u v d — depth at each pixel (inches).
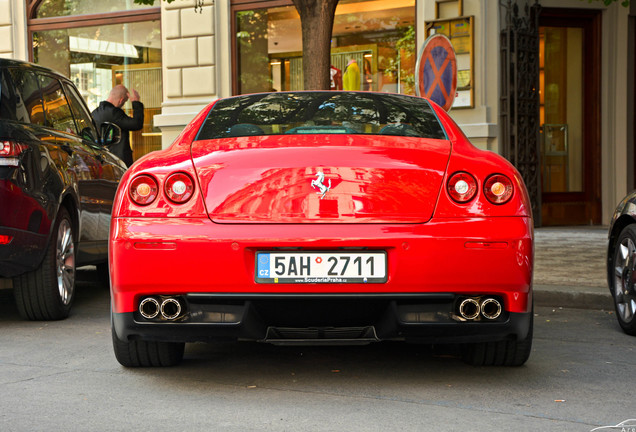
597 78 565.3
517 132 520.7
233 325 153.4
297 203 152.8
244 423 138.6
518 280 153.9
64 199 259.3
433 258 150.9
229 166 156.3
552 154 564.1
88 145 288.2
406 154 157.9
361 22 556.7
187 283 152.3
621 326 231.3
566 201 566.9
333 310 153.7
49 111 269.1
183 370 178.5
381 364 183.8
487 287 153.4
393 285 151.1
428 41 343.3
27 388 164.1
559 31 562.9
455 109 522.3
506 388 163.0
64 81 292.7
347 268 151.4
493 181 155.9
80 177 270.1
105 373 177.0
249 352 197.3
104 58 636.7
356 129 174.6
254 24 586.2
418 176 154.8
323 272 151.2
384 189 153.6
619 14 562.9
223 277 151.3
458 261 151.5
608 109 566.6
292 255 151.5
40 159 242.7
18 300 243.6
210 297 152.6
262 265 151.7
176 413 144.9
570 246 429.1
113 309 161.9
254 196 153.7
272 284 151.3
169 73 601.6
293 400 153.4
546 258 373.4
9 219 228.8
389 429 135.0
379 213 152.6
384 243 150.6
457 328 154.5
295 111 183.5
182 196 155.3
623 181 565.3
